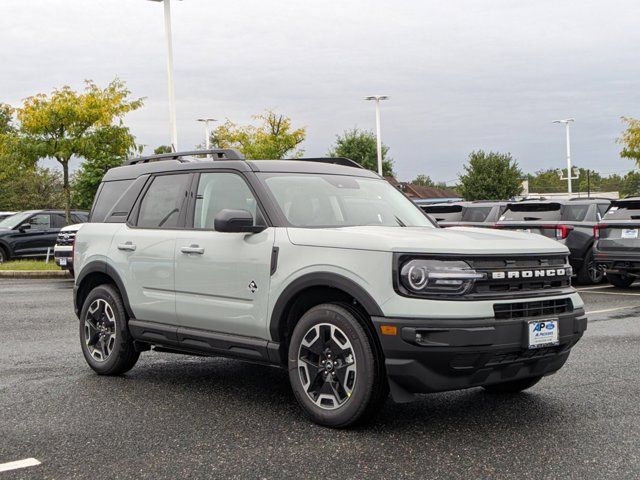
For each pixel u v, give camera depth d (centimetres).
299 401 501
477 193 6072
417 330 442
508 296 468
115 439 466
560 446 443
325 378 488
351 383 475
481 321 448
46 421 510
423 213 631
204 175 605
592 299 1225
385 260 459
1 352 780
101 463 421
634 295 1282
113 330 652
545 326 472
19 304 1226
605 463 412
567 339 490
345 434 471
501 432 473
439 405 543
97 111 2078
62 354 767
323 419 484
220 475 400
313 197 568
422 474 398
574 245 1438
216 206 585
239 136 3828
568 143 5144
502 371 473
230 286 545
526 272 480
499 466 409
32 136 2094
